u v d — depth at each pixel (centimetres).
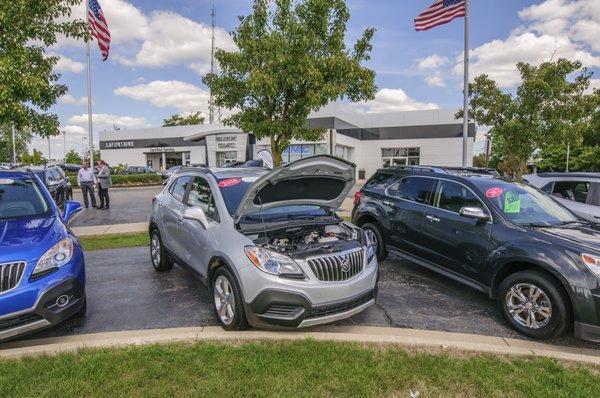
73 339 414
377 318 480
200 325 456
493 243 483
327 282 405
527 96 1241
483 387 318
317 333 412
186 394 304
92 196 1600
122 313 493
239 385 314
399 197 666
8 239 401
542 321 421
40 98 862
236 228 444
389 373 334
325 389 313
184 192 590
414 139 4031
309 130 1107
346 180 488
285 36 965
